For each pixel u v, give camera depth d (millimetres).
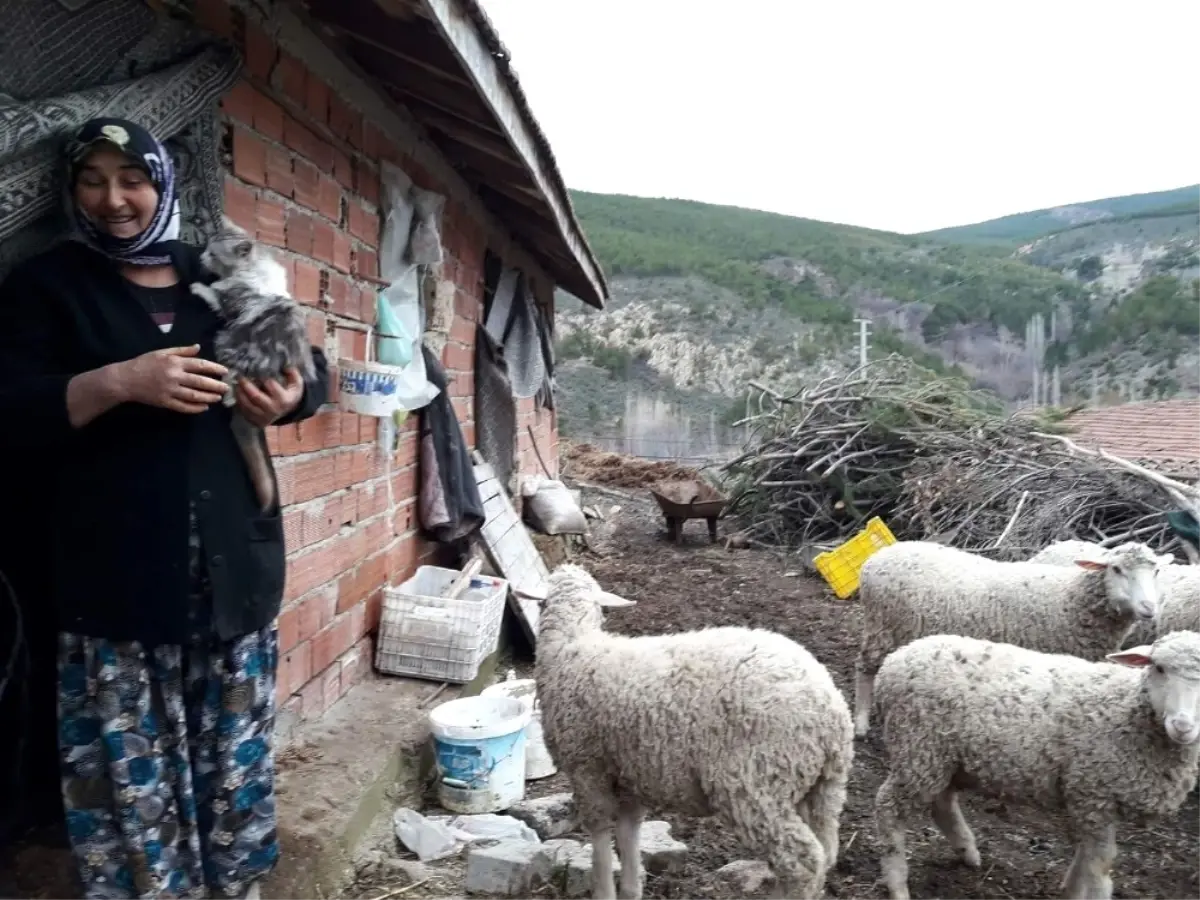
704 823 4320
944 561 5457
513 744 4336
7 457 2680
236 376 2418
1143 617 4723
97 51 2787
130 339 2414
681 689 3287
